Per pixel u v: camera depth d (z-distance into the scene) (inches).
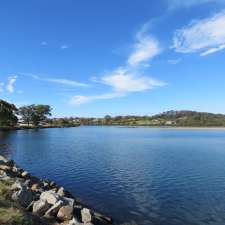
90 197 1162.6
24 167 1868.8
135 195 1204.5
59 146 3312.0
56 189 1123.9
